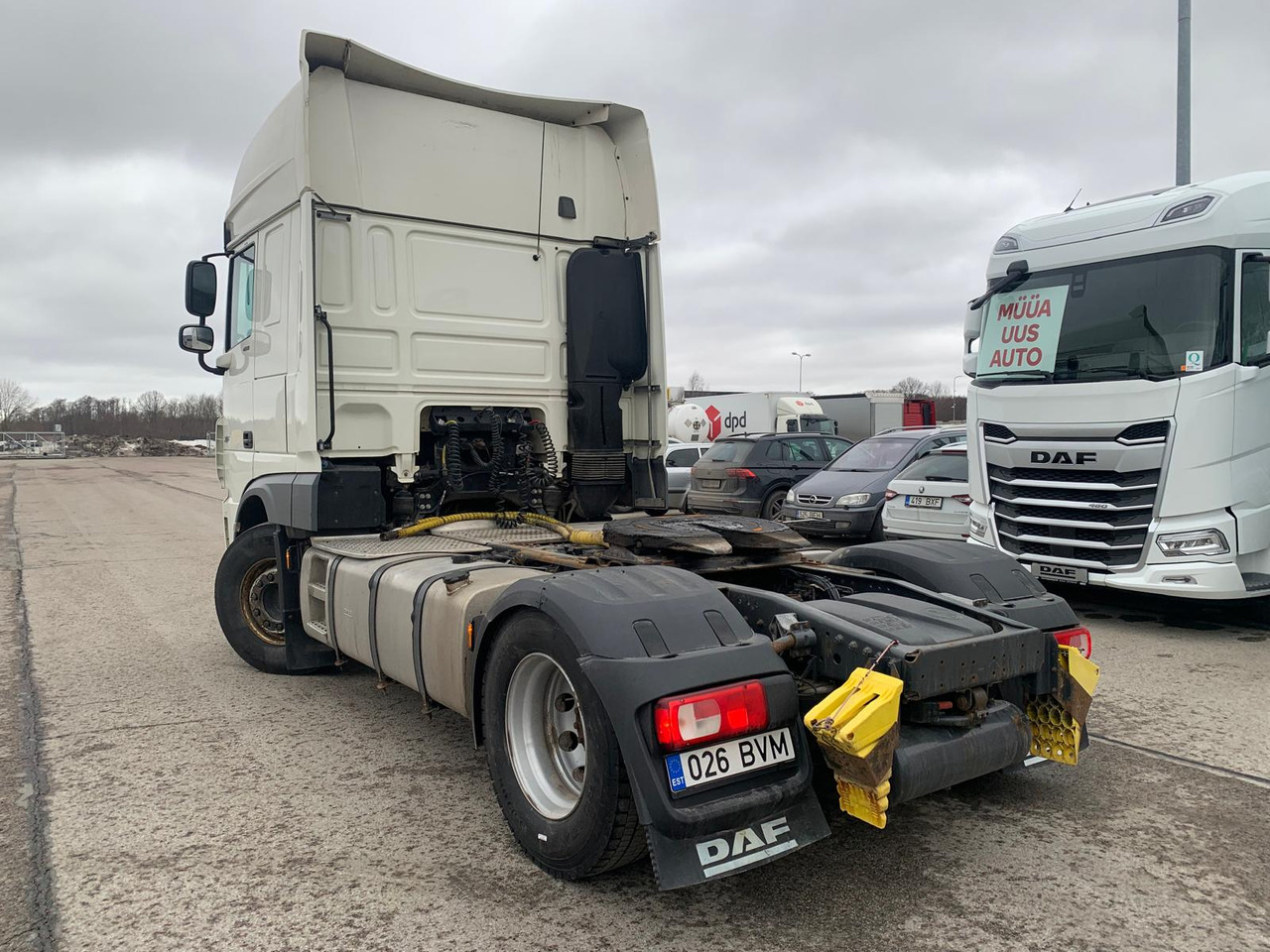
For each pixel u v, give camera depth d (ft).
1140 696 16.40
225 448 20.06
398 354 16.79
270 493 16.79
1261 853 10.22
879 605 10.81
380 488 15.94
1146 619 23.32
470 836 10.81
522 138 18.39
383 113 16.79
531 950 8.31
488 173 17.90
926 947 8.34
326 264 16.08
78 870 9.97
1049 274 23.24
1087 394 21.53
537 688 10.22
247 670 18.89
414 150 17.06
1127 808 11.51
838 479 38.55
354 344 16.31
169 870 9.96
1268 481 20.47
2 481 104.01
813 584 12.83
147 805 11.76
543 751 10.17
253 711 15.99
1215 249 20.16
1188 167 40.60
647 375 19.44
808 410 87.56
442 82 17.07
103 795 12.11
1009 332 23.72
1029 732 10.09
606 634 8.62
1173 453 20.22
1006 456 23.39
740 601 10.87
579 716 9.45
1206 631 21.88
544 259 18.61
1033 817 11.28
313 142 15.98
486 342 17.80
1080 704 10.34
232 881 9.70
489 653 10.75
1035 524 22.67
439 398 17.24
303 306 15.44
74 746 14.16
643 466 19.43
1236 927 8.64
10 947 8.42
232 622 18.57
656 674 8.26
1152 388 20.47
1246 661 18.88
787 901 9.21
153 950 8.35
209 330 19.71
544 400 18.56
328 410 16.02
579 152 19.19
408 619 12.36
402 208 16.88
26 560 36.96
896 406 105.60
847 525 36.60
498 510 18.13
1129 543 21.03
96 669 19.02
